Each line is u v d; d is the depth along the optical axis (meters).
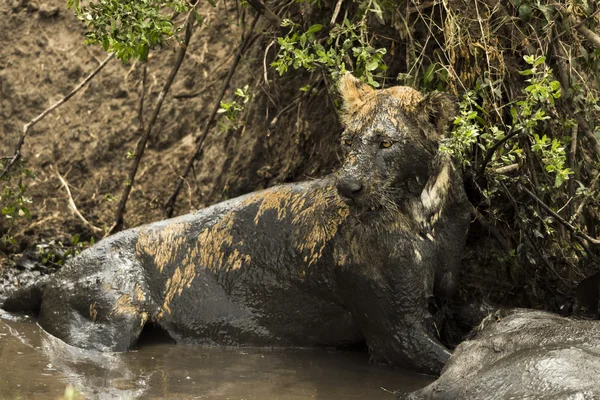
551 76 10.58
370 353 10.64
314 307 10.89
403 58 12.62
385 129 9.16
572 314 10.89
